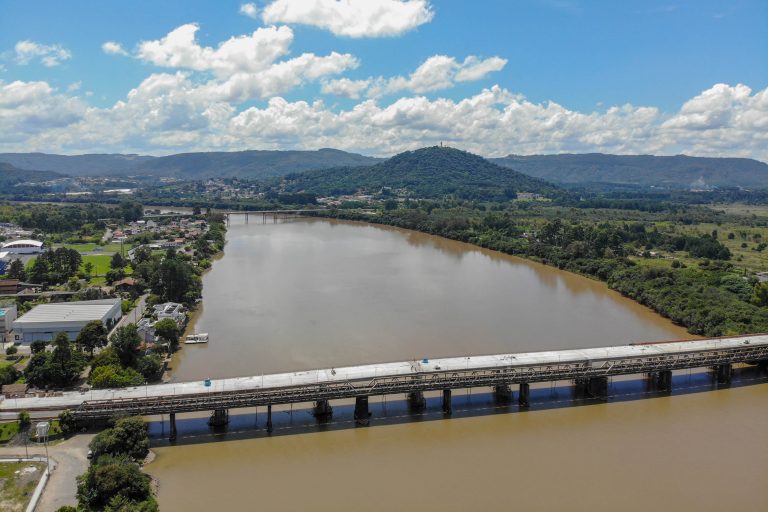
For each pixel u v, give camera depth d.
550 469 111.50
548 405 141.88
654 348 159.75
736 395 148.88
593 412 138.12
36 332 178.88
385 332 190.00
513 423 131.75
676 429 128.88
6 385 139.75
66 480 101.12
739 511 98.06
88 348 166.75
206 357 166.12
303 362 162.25
